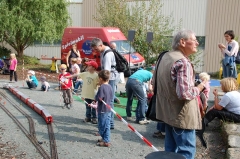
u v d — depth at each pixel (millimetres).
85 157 5094
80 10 23484
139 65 15836
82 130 6488
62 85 8320
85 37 15852
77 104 8992
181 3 20031
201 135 5543
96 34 15703
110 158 5082
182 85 3109
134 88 6918
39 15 18375
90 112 7051
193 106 3330
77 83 10602
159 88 3430
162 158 2725
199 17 19609
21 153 5172
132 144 5750
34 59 21500
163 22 20375
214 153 5324
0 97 9656
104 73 5559
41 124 6805
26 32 18188
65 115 7672
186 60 3189
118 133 6367
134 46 18422
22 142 5691
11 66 12984
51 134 6133
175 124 3328
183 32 3328
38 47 23641
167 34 18891
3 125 6668
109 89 5551
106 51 6211
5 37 19453
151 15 18969
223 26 18938
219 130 6363
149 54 18609
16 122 6859
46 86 10961
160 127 6055
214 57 19344
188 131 3381
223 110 6297
